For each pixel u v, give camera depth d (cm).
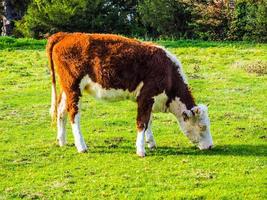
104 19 3919
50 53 1355
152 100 1313
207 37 3647
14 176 1184
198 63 2484
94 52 1302
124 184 1122
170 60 1331
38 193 1088
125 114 1705
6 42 3108
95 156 1295
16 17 4494
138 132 1306
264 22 3375
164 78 1312
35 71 2366
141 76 1305
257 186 1109
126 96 1335
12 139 1455
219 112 1700
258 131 1498
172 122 1603
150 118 1348
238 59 2570
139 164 1235
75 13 3856
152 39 3631
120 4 4256
